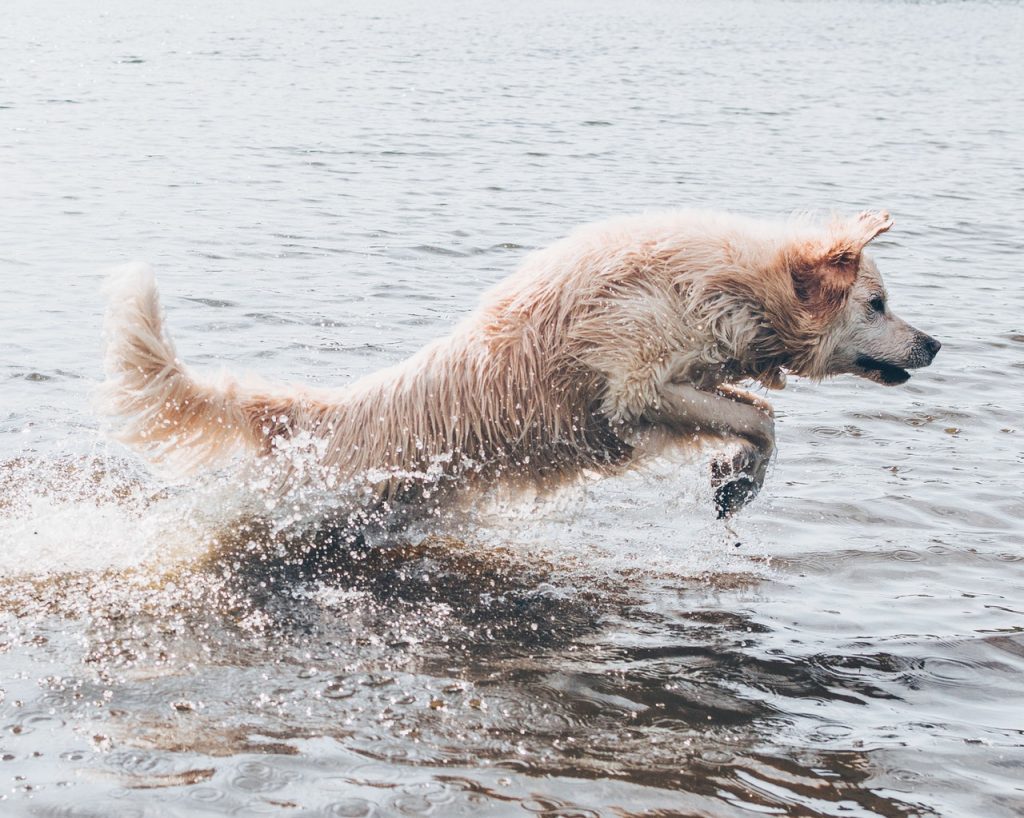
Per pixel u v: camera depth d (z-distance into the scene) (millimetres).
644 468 6777
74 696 4648
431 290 11789
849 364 6988
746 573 6371
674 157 21344
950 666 5371
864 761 4527
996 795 4340
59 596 5605
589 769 4340
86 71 30047
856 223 6781
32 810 3863
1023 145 24781
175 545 6266
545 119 25781
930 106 31359
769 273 6531
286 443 6473
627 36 53031
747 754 4531
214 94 26938
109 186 16219
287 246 13344
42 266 11820
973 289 12930
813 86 35500
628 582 6227
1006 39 60844
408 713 4684
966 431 8703
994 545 6750
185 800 3963
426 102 27625
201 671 4941
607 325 6215
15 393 8258
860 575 6371
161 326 6176
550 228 14812
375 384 6562
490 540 6684
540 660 5262
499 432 6430
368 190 16938
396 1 73250
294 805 3973
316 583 5992
